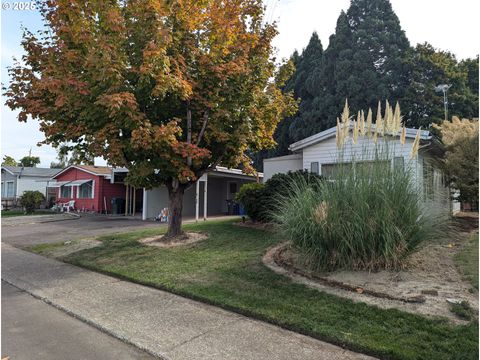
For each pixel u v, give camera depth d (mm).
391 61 26844
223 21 7914
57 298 5164
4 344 3648
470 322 3641
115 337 3799
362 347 3289
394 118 5980
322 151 12914
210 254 7250
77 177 25203
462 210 14539
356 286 4828
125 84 7195
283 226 6203
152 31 7035
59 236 11617
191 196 20688
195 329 3902
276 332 3781
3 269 7094
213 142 8977
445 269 5402
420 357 3055
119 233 10984
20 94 7852
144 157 8117
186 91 7055
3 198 28516
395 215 5258
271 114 9352
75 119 7941
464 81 26672
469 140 10383
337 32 28328
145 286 5664
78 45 7500
